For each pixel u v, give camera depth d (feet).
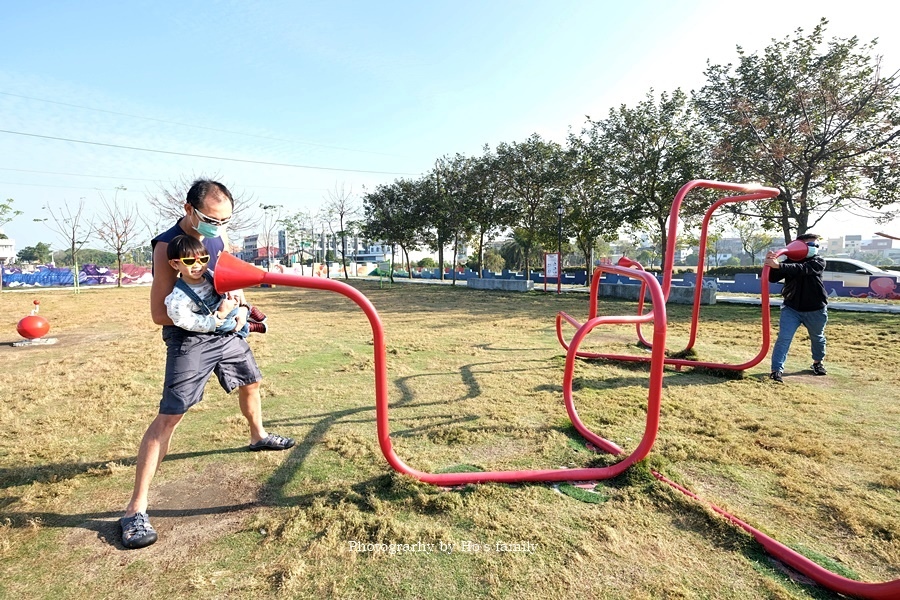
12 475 8.36
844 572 5.83
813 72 41.70
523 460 9.00
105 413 11.94
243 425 10.84
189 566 5.93
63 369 16.92
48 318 33.06
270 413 11.75
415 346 20.65
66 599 5.36
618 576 5.74
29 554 6.18
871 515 7.06
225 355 8.11
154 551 6.23
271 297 50.65
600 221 65.10
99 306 42.11
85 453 9.41
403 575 5.74
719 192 49.88
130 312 36.86
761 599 5.37
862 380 14.73
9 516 7.05
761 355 15.01
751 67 45.14
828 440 9.93
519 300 44.34
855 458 9.06
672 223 13.51
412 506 7.28
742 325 26.48
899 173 38.50
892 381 14.58
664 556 6.12
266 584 5.60
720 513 6.94
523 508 7.25
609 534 6.56
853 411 11.79
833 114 40.47
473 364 17.01
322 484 7.99
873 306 34.22
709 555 6.16
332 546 6.28
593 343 20.90
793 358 17.90
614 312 33.32
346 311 35.99
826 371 15.69
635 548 6.29
